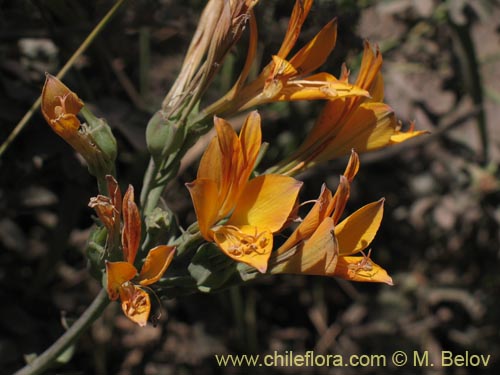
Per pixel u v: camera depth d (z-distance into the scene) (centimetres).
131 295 25
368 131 28
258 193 26
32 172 40
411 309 58
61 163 39
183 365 52
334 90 27
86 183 40
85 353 50
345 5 42
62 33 40
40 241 49
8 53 42
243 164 25
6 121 38
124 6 42
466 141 52
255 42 27
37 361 30
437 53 51
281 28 43
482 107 49
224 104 28
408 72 51
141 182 42
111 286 25
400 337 57
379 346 57
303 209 51
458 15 46
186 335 52
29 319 40
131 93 43
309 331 58
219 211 26
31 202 40
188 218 50
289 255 26
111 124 39
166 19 43
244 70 28
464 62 48
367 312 57
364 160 51
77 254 49
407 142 51
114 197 26
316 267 26
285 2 43
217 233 25
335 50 43
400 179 55
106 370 51
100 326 50
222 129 25
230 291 52
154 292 27
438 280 58
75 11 42
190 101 28
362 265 26
